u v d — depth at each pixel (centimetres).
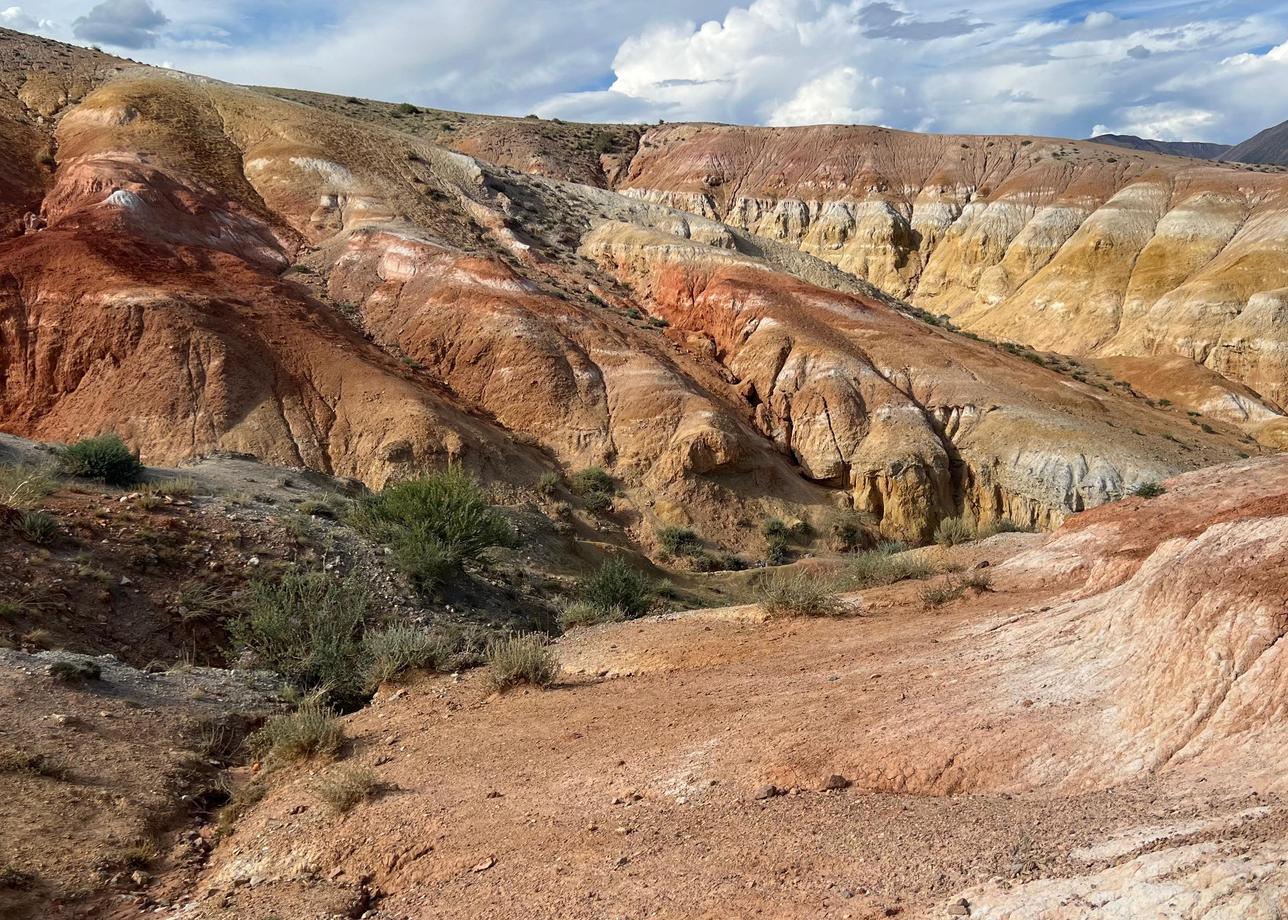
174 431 4203
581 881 596
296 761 1030
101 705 1105
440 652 1412
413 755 984
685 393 5191
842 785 657
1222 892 359
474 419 4750
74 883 741
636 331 5984
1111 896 388
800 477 5391
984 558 1738
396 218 6169
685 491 4778
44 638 1296
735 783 708
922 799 602
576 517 4338
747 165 14712
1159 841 427
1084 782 569
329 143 6781
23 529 1502
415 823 779
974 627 1041
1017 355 7644
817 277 7794
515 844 693
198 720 1142
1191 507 1534
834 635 1221
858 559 1816
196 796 956
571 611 1859
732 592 3497
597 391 5175
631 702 1038
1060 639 808
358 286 5616
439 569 1973
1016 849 477
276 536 1836
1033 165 13225
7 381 4516
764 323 6122
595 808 732
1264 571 602
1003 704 707
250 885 754
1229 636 579
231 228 5653
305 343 4725
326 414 4450
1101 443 5256
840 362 5797
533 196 7669
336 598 1653
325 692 1284
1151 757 562
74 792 886
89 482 1933
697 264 6694
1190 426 6319
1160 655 624
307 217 6172
